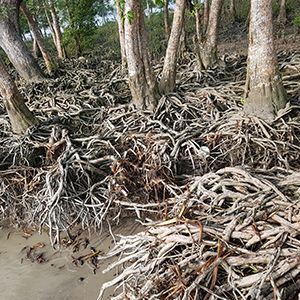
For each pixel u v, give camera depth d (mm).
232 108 6137
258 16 4578
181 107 6703
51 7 14852
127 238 3768
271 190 3535
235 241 3084
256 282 2623
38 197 5141
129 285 3406
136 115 6590
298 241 2838
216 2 8406
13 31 10953
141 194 4965
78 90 9500
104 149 5926
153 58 13266
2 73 5969
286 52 9055
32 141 6172
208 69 9039
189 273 2920
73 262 4180
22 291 3773
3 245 4801
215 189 3852
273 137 5008
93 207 4809
